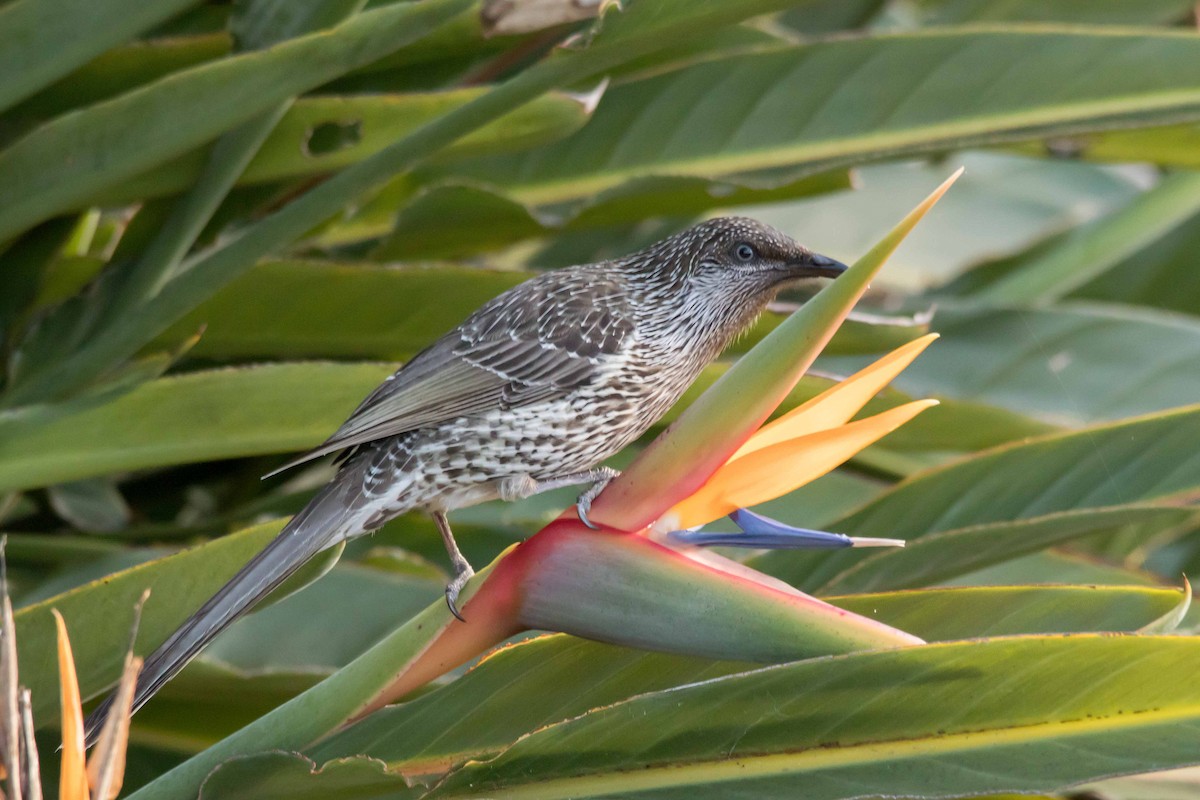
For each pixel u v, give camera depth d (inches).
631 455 357.4
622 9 221.8
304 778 188.5
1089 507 281.6
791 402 277.7
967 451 343.0
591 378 277.1
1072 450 281.7
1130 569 324.5
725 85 344.2
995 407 323.6
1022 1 520.7
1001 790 177.2
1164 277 515.2
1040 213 515.2
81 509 346.3
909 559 258.4
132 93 258.2
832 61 337.1
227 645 264.2
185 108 260.5
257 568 227.0
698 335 292.0
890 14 525.0
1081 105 320.8
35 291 306.8
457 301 301.6
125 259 302.0
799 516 348.2
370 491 262.8
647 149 347.9
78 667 222.4
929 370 408.8
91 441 262.8
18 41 262.1
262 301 299.9
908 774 181.6
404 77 344.5
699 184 308.3
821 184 346.9
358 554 313.0
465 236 343.3
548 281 286.8
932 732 179.8
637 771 190.9
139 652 223.5
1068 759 174.9
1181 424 275.4
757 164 345.1
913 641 179.2
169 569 225.3
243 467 377.4
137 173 276.7
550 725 189.2
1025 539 251.9
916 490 286.7
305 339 311.3
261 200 313.1
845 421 195.0
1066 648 167.8
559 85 240.5
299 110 290.2
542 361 273.6
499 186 353.1
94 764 151.6
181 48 311.7
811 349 180.9
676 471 186.5
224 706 267.3
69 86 313.9
